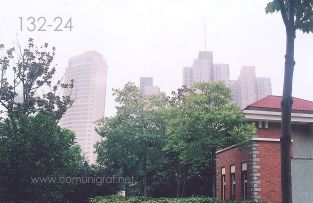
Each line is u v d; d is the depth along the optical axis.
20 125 20.39
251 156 22.95
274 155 22.92
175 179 45.28
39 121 20.48
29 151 19.22
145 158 38.34
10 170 18.53
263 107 26.81
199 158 25.34
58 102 35.28
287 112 7.27
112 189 34.09
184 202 20.41
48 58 35.38
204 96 25.56
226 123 24.16
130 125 37.16
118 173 40.09
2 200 18.84
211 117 23.72
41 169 19.17
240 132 23.36
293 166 20.70
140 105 37.66
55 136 20.48
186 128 24.77
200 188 43.62
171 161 41.47
